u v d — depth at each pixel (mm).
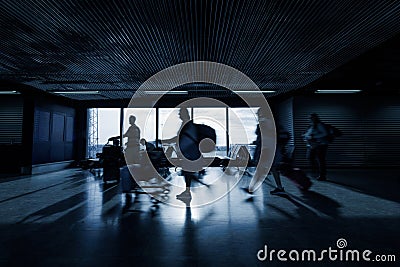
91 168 10219
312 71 7570
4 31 4801
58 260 2523
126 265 2416
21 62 6582
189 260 2520
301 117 11086
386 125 11109
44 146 10477
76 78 8156
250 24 4602
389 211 4266
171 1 3836
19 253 2691
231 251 2727
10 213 4254
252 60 6570
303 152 10984
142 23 4512
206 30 4824
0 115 10383
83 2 3842
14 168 9750
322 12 4203
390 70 7539
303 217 3957
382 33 5016
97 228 3484
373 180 7805
